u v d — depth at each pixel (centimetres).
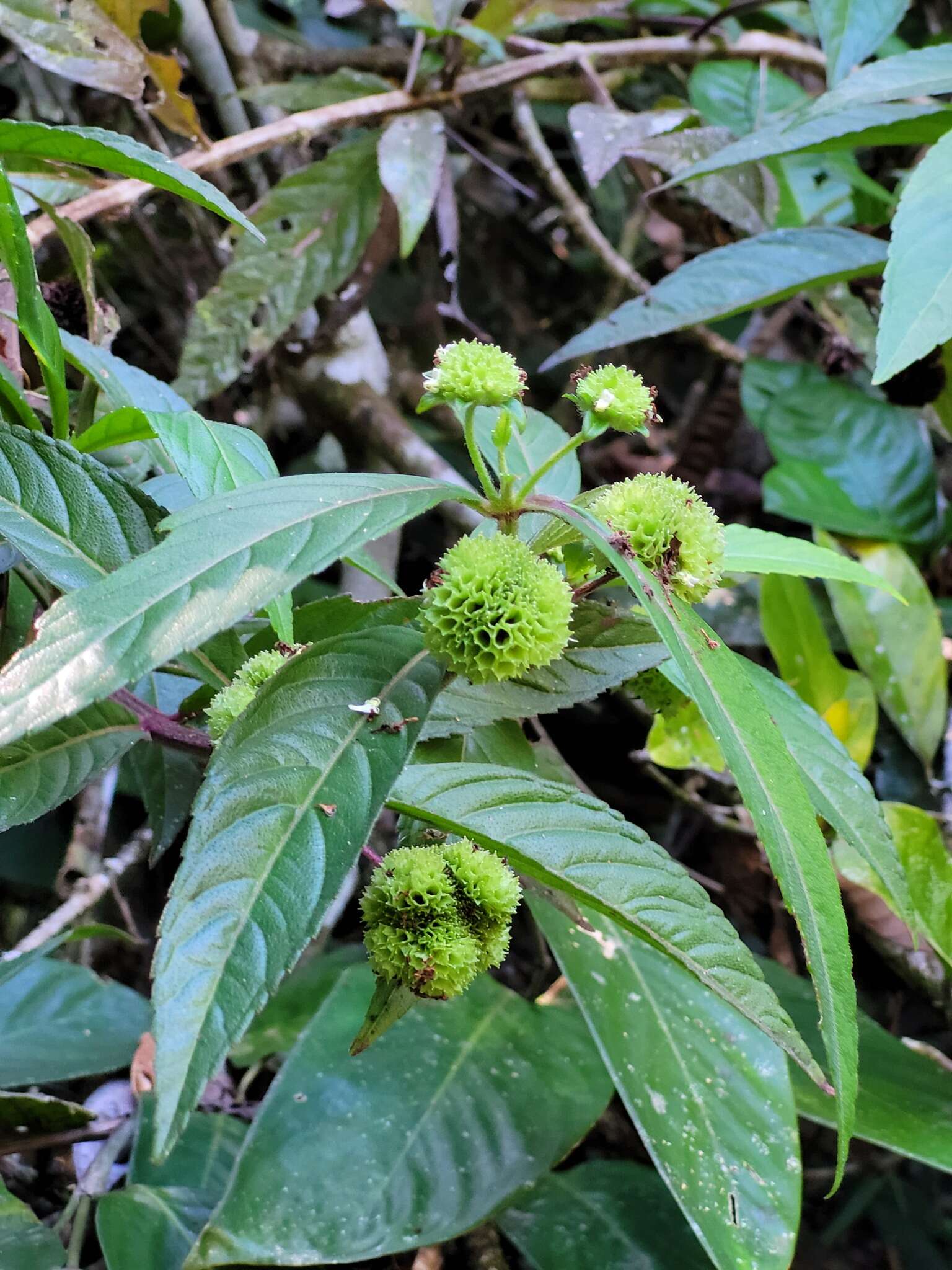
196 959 13
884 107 28
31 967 28
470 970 16
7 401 20
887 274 20
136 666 12
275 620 18
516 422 16
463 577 15
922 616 35
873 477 40
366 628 16
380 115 35
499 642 15
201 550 13
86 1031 28
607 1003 25
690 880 16
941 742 35
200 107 39
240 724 14
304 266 35
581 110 38
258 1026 31
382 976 16
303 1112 23
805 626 33
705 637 15
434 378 16
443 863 16
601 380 16
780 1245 22
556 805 17
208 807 14
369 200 35
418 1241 21
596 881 16
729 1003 15
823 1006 13
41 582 22
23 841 37
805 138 28
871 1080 27
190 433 17
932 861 29
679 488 16
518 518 16
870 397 41
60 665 12
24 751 18
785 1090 24
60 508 18
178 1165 26
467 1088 25
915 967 33
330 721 15
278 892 13
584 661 19
